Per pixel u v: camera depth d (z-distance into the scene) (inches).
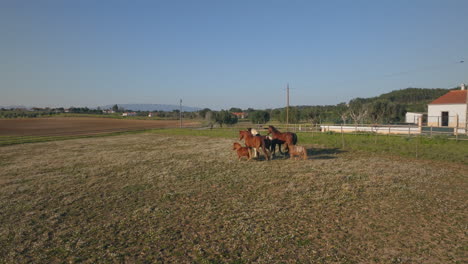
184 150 788.0
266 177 422.0
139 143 1048.8
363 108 1537.9
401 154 599.5
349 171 446.0
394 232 226.4
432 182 374.3
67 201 334.0
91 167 557.3
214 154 684.1
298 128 1349.7
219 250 203.9
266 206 294.7
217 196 337.1
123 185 405.4
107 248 213.2
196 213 280.8
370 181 382.3
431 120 1229.7
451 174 416.2
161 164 567.5
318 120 1836.9
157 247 212.1
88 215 286.5
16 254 208.8
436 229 229.9
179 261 190.5
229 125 2199.8
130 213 287.9
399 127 963.3
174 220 264.7
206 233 234.1
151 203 318.3
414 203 293.4
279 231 232.2
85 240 227.8
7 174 507.2
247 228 238.8
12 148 944.9
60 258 201.3
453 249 196.7
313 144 818.2
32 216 288.4
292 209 283.4
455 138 724.0
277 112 2468.0
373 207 283.7
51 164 604.4
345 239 216.1
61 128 2338.8
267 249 202.8
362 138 875.4
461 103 1123.9
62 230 250.8
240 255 196.7
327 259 187.5
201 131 1498.5
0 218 284.5
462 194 321.4
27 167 574.2
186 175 456.4
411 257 188.1
